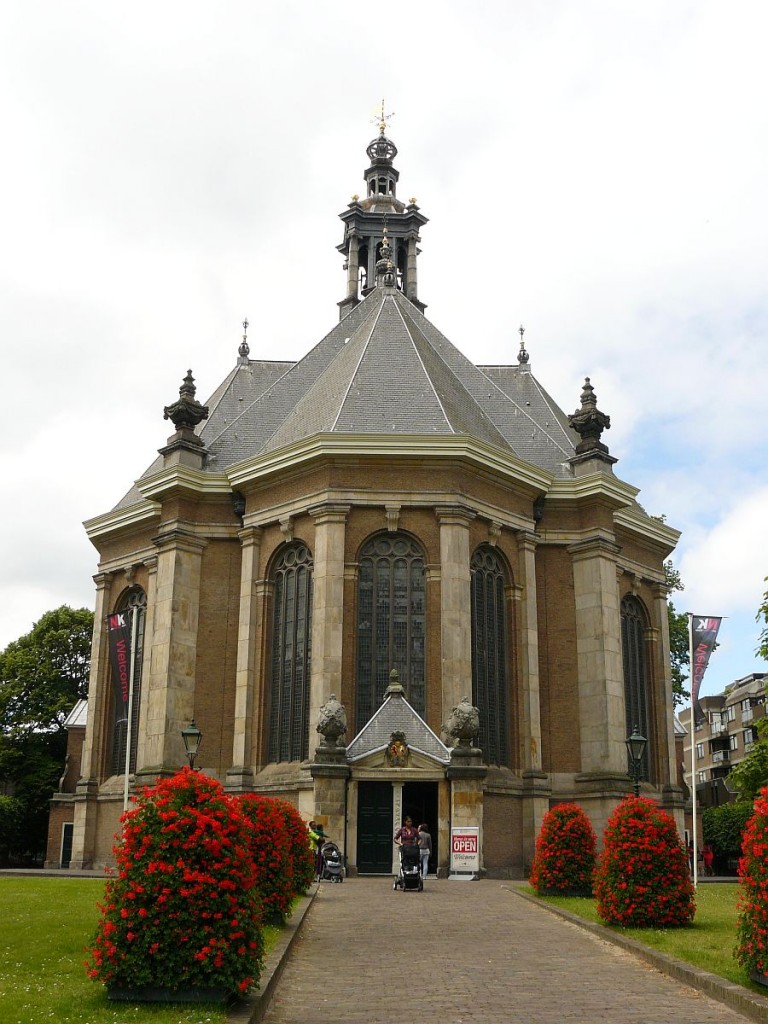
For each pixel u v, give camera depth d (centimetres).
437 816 3622
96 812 4844
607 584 4544
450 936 1942
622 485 4691
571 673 4494
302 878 2441
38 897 2444
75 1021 1129
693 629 4069
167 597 4394
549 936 1964
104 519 5116
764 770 4147
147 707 4541
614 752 4309
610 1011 1296
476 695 4156
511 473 4388
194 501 4553
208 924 1267
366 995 1388
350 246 6231
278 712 4194
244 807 1998
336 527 4081
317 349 5409
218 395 5622
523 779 4200
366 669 4059
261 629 4300
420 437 4122
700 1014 1283
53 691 7094
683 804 4962
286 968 1575
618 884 2042
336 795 3556
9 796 6806
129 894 1269
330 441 4119
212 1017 1146
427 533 4144
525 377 5888
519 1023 1227
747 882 1394
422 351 4847
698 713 4078
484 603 4303
